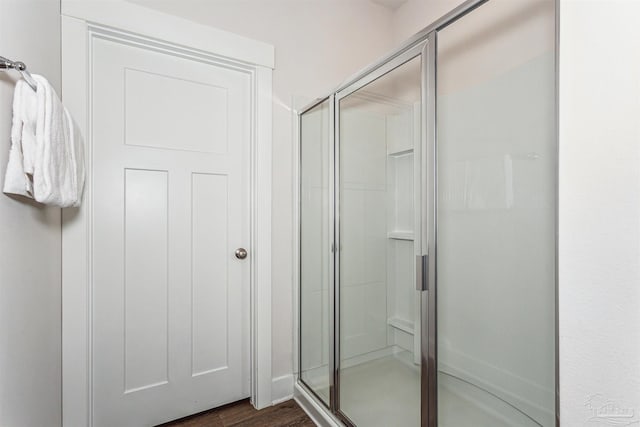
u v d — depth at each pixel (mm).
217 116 1744
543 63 977
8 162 810
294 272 1901
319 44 1992
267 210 1788
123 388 1520
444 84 1208
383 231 1439
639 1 628
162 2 1526
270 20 1817
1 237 783
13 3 859
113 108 1495
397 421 1399
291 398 1874
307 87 1941
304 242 1909
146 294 1573
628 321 650
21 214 911
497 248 1104
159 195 1601
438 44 1197
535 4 1006
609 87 672
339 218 1674
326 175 1751
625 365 656
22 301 910
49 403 1153
